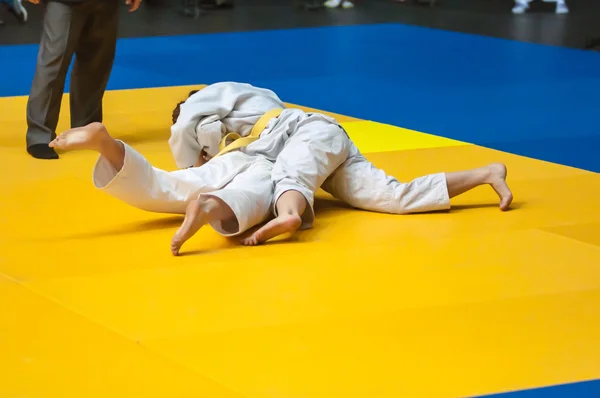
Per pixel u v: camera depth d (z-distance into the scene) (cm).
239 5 1575
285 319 350
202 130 490
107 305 362
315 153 462
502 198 486
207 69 1012
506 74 959
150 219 477
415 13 1495
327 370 312
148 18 1417
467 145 655
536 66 1005
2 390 297
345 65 1027
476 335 339
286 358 320
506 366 317
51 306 361
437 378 308
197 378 305
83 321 348
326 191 510
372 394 297
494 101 822
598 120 744
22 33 1259
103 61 674
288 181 446
